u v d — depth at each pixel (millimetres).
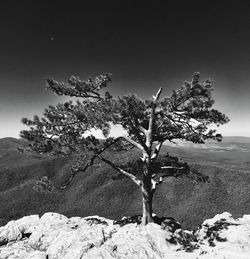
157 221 20719
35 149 19547
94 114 17984
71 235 14984
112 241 14281
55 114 19719
